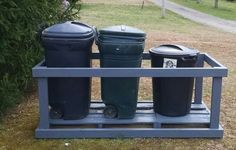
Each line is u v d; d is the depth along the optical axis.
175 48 4.82
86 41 4.49
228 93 6.66
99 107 5.21
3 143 4.50
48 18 6.35
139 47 4.55
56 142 4.55
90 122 4.72
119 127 4.76
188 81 4.76
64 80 4.60
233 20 23.81
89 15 21.19
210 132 4.70
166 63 4.67
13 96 5.23
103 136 4.65
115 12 24.12
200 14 27.19
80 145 4.48
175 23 20.16
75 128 4.70
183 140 4.67
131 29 4.66
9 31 4.99
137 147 4.45
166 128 4.73
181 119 4.82
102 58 4.64
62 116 4.77
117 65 4.62
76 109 4.74
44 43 4.51
